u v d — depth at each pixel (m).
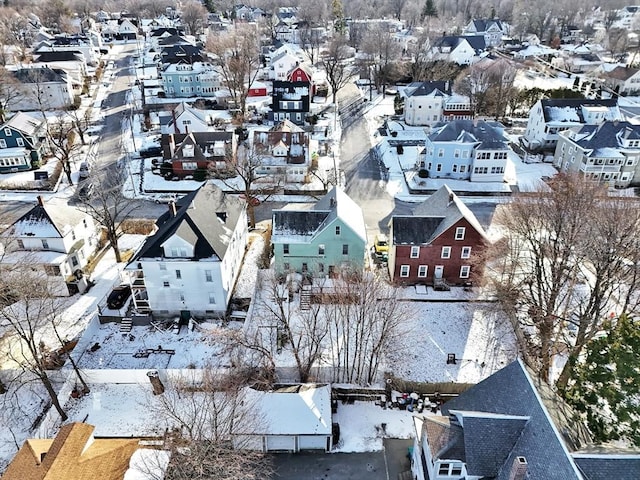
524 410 27.02
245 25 167.12
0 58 122.50
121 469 29.45
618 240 41.66
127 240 59.56
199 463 28.20
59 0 192.38
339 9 184.62
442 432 28.20
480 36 138.75
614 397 26.97
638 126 72.88
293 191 71.50
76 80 116.06
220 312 47.34
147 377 39.75
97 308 48.22
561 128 82.69
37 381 40.34
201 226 46.34
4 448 35.53
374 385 39.75
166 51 126.94
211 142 75.75
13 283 42.22
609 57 153.25
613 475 23.64
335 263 50.81
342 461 34.06
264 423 33.88
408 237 49.75
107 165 79.75
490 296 49.75
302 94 97.06
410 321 46.59
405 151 84.44
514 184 73.69
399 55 130.88
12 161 77.38
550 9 191.38
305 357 41.72
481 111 100.56
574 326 45.38
